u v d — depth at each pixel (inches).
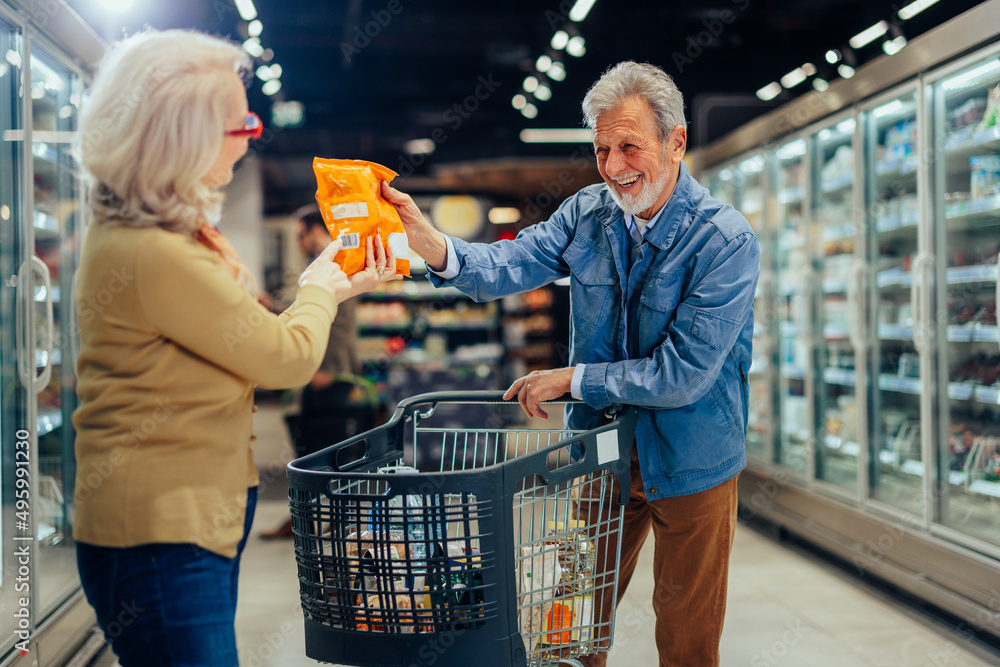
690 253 71.8
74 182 127.9
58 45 115.7
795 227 198.4
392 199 68.9
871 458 154.7
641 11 264.4
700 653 74.7
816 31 271.4
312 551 56.9
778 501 184.5
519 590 59.6
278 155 429.7
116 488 48.5
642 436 72.3
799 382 199.8
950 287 132.2
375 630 55.0
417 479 53.1
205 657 48.6
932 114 130.6
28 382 102.8
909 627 122.6
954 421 131.7
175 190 48.9
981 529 123.4
